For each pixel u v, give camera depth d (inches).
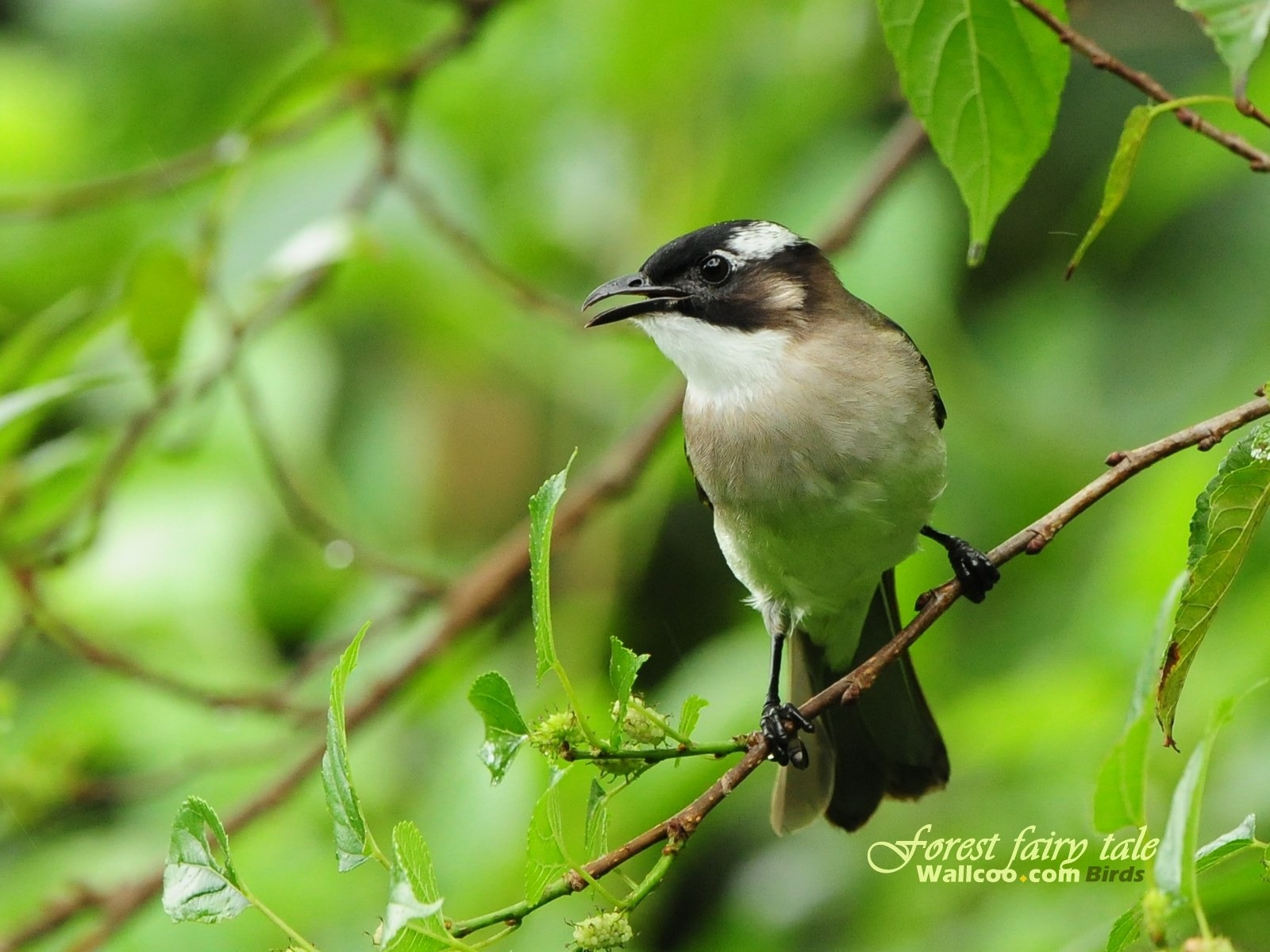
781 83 481.1
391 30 524.4
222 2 536.4
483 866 388.2
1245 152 223.9
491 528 541.6
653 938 457.4
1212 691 372.5
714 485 333.7
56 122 521.3
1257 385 427.8
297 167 487.8
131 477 451.8
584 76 494.6
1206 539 223.1
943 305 450.0
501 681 205.8
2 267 509.4
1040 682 376.5
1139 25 508.1
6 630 454.3
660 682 515.2
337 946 398.0
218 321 396.8
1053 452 451.5
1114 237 474.6
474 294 485.7
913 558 438.6
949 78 249.4
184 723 453.7
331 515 498.6
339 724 199.8
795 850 435.5
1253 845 209.9
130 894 375.2
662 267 343.9
